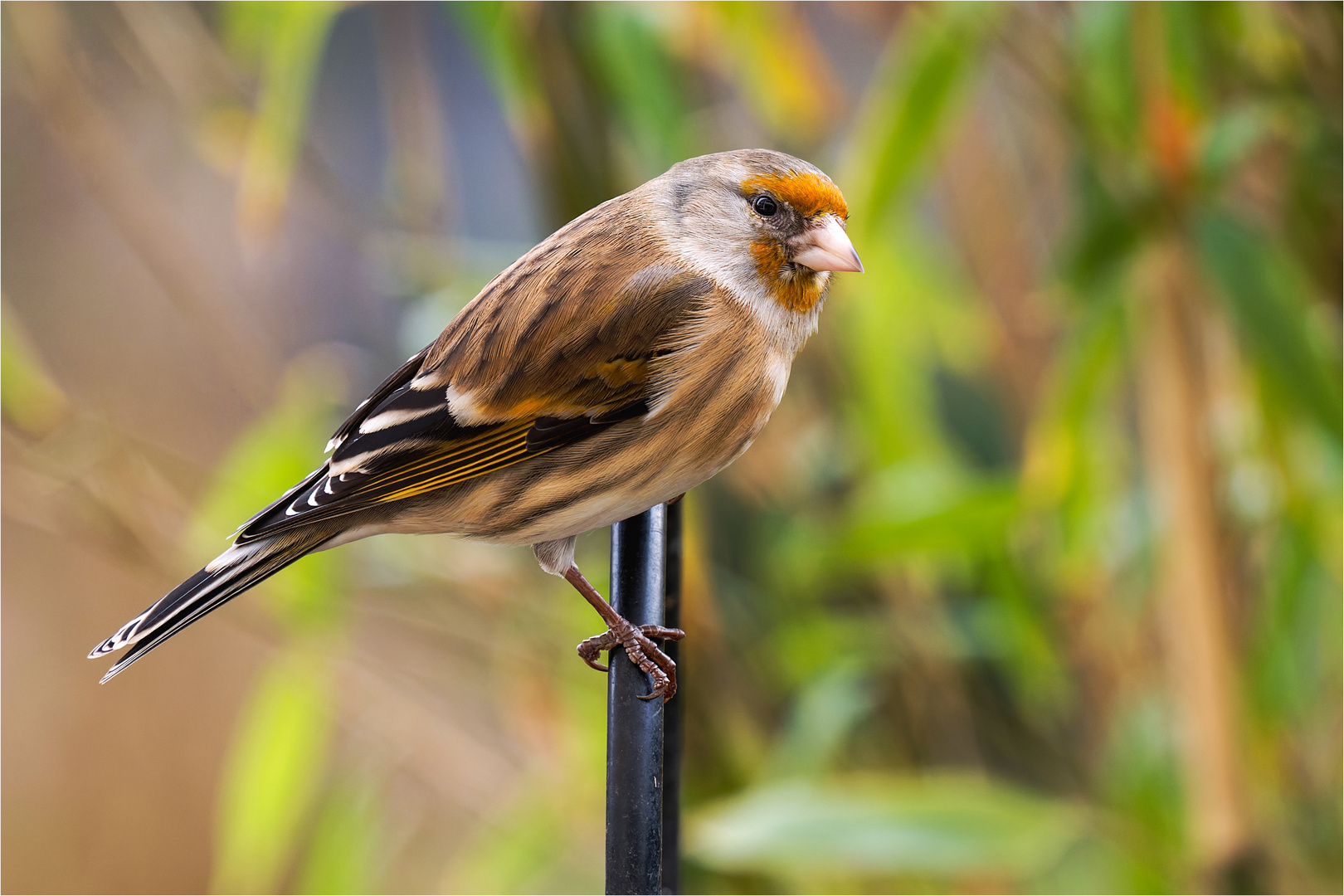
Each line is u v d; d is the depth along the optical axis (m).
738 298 5.30
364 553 7.57
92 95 9.49
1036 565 7.20
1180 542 6.21
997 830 6.26
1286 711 6.62
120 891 12.98
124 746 13.27
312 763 7.71
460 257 7.78
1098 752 7.31
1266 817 6.73
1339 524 6.26
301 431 7.64
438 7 8.38
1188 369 6.14
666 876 5.60
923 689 7.56
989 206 7.53
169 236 8.12
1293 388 5.71
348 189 8.37
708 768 7.32
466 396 5.20
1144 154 5.97
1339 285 6.32
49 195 13.73
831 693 7.17
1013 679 7.59
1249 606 6.64
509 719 8.22
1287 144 6.31
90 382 13.57
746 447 5.41
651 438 5.23
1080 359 6.23
